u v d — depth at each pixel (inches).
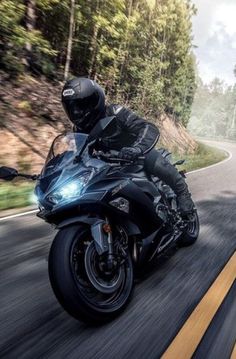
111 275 128.7
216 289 154.3
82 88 133.3
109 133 145.1
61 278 115.0
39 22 807.7
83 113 137.1
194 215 213.5
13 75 630.5
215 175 558.6
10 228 242.8
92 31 870.4
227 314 134.4
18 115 549.3
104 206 126.2
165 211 161.8
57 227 121.0
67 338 118.2
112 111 146.1
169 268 174.9
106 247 123.3
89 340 117.2
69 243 119.6
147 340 117.8
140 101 1104.2
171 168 179.0
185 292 150.7
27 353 110.7
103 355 110.3
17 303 140.3
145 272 168.9
